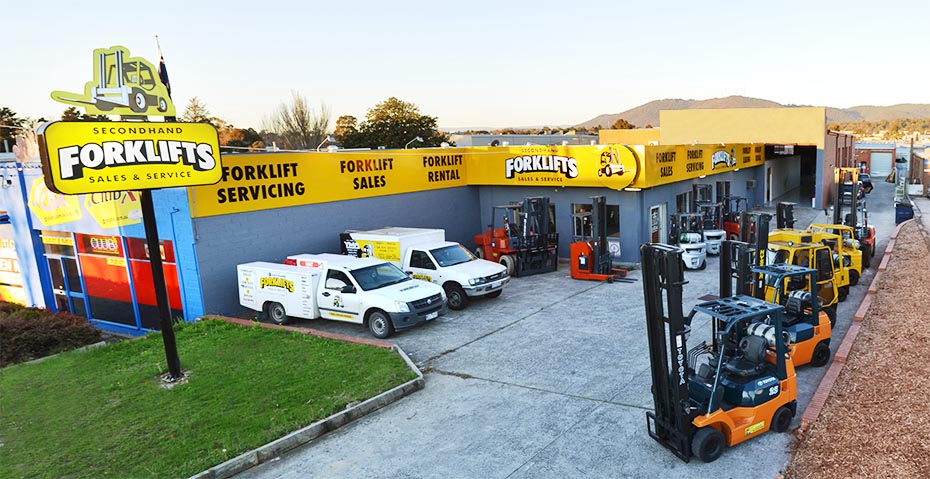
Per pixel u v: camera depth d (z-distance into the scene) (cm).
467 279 1703
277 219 1870
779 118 3962
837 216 2516
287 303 1623
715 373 850
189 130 1200
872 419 874
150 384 1168
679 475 802
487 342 1416
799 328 1119
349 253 1983
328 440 959
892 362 1088
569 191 2406
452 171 2555
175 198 1644
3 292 2219
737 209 3106
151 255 1155
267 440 923
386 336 1485
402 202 2323
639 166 2156
